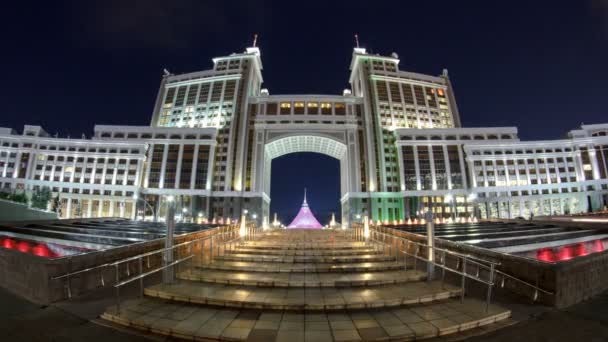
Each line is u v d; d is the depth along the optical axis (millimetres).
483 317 7516
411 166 93562
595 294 9844
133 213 86000
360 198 93125
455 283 10781
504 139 94375
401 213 91750
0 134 90125
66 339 6441
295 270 11461
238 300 8219
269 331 6750
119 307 7832
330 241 20641
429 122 104438
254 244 17906
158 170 90812
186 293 8812
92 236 18469
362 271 11633
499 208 88938
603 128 91625
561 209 87125
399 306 8359
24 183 85375
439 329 6816
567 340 6629
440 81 111438
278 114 99812
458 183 91875
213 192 91000
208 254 14789
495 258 10820
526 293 9414
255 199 90812
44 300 8508
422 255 15484
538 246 19516
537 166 90312
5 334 6586
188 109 102750
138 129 94125
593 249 21812
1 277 10234
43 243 19297
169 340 6527
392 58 110062
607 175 86688
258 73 116562
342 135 97438
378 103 102250
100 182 88000
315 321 7305
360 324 7133
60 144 89000
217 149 95875
